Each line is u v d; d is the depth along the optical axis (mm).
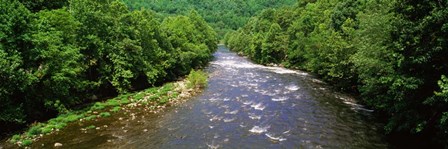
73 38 33625
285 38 78250
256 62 84438
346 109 33000
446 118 15859
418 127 19359
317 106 34250
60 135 25234
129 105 34969
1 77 23906
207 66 72250
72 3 37000
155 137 25172
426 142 22734
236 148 22938
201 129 27125
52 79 28297
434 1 17891
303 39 67500
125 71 38781
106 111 32375
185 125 28203
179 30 63062
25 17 27156
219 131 26594
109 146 23141
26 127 26656
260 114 31469
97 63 37344
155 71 44812
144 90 43094
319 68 55094
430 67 18609
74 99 33094
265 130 26766
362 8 55469
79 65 33062
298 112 31984
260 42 84750
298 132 26172
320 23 69125
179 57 56031
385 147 22672
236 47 123250
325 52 48562
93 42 35344
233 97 39000
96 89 37594
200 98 38656
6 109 24938
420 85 19062
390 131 24344
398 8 19969
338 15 57906
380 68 23766
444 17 16375
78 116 29719
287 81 50281
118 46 39031
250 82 49531
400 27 19750
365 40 29188
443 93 15273
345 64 38781
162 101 36781
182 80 52531
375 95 29703
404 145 22891
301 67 67500
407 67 19547
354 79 40156
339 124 28078
